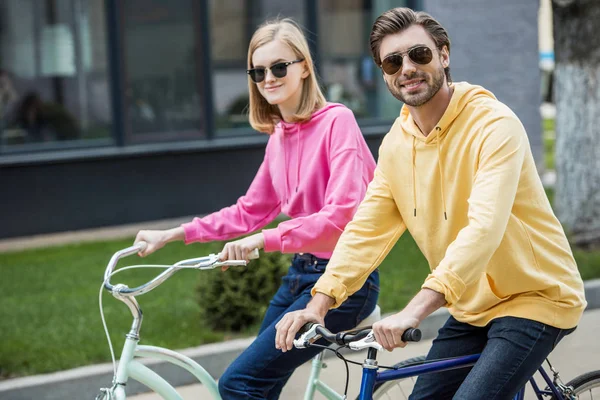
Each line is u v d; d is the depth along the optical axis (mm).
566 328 2791
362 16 11656
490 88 12422
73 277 7699
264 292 6039
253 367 3158
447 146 2762
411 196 2896
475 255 2533
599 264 7250
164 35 10578
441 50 2764
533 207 2746
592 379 3180
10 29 9922
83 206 10219
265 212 3654
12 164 9797
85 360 5469
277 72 3361
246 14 10984
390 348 2467
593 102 7883
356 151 3293
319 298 2873
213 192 10898
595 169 7891
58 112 10180
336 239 3186
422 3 11836
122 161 10383
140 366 3002
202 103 10812
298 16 11234
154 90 10562
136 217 10508
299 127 3418
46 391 5156
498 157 2631
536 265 2752
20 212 9906
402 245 8430
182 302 6719
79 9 10188
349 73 11625
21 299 7004
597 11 7824
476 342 3000
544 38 21203
